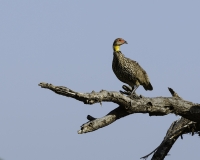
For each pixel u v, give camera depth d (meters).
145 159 20.11
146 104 16.28
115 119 15.62
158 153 20.09
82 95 13.50
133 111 15.86
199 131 19.75
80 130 14.59
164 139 20.16
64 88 13.12
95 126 14.89
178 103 17.36
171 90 18.23
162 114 17.11
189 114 17.83
